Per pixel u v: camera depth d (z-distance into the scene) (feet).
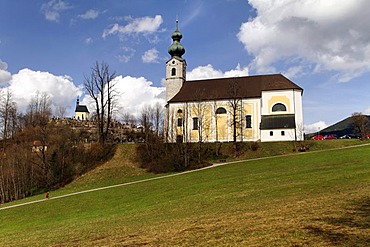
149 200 109.09
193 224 58.65
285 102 253.65
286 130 240.12
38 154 224.74
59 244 56.90
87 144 242.78
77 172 210.79
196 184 126.31
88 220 89.97
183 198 100.78
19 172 203.00
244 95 264.72
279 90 255.91
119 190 144.56
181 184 132.77
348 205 57.41
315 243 39.01
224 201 84.58
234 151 227.20
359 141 224.12
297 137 242.78
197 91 281.33
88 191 161.58
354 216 49.47
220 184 116.98
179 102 277.64
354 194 67.05
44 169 209.67
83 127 390.01
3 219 120.57
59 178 206.39
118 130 378.53
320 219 49.80
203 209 77.87
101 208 110.73
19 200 175.11
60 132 263.29
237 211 67.15
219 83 287.48
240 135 259.19
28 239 68.28
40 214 118.52
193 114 272.51
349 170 105.40
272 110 255.50
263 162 165.68
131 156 224.53
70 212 112.88
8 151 231.50
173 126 272.72
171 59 301.02
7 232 91.40
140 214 85.05
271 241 41.73
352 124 319.47
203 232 50.83
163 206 92.53
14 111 303.07
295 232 44.27
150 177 184.85
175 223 62.49
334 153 160.25
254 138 257.55
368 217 48.11
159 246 45.78
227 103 266.98
